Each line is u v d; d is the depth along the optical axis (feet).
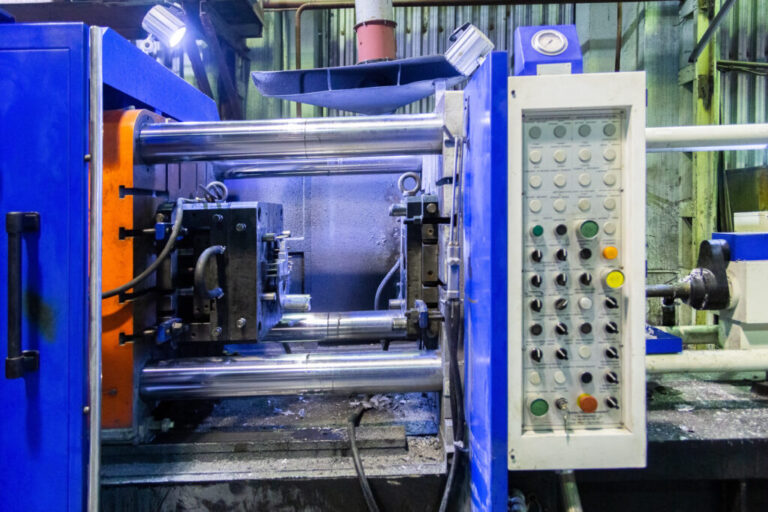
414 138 3.59
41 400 2.81
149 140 3.57
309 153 3.74
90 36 2.85
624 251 2.61
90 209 2.82
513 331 2.55
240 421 3.88
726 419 3.53
